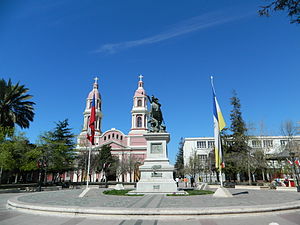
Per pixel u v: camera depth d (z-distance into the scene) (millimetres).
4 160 29250
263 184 33562
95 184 48062
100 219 8758
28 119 35562
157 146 19578
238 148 41625
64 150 43344
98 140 79500
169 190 17797
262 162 36531
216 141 17750
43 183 35594
